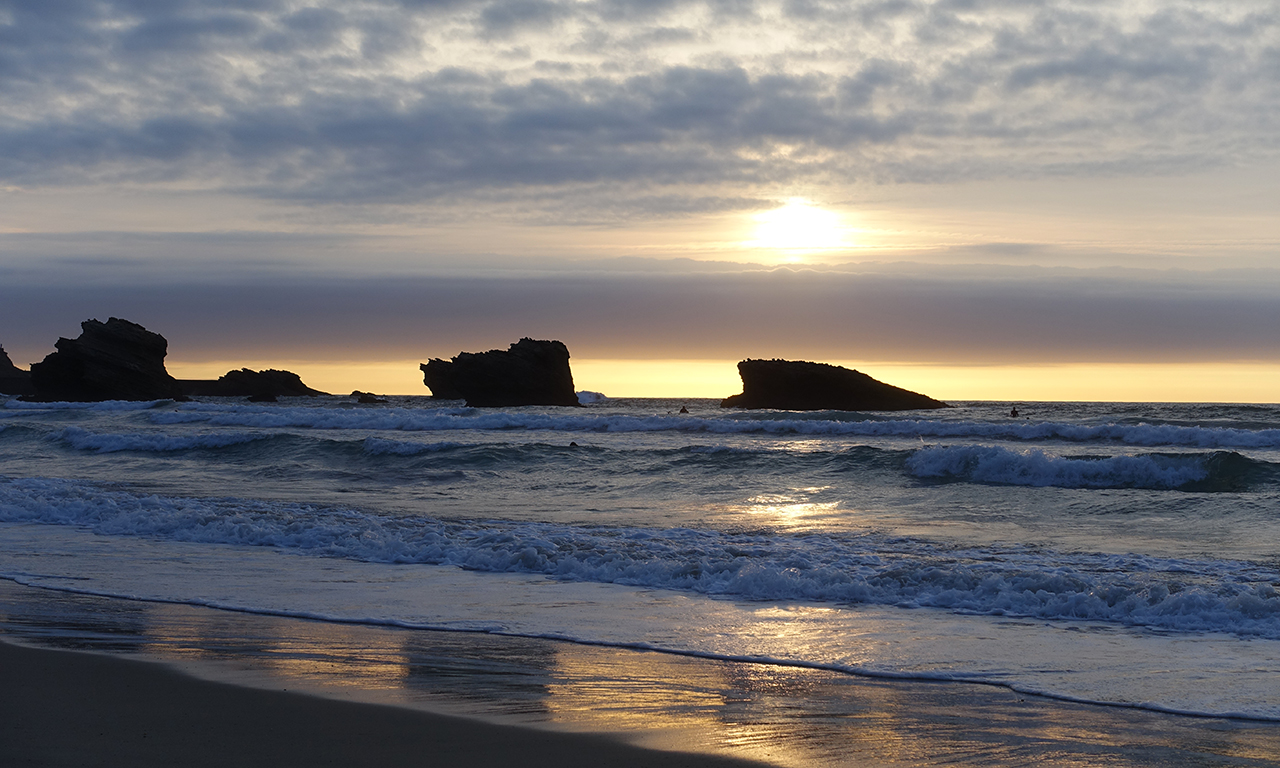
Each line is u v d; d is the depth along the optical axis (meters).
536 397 85.50
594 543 13.34
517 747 5.57
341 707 6.33
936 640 8.46
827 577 10.72
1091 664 7.64
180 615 9.39
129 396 94.75
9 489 19.25
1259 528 15.18
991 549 13.20
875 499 19.64
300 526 14.70
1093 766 5.39
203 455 30.06
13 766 5.02
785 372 73.56
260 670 7.30
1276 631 8.62
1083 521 16.31
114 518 15.98
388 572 11.88
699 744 5.69
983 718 6.29
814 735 5.89
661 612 9.62
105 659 7.53
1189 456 21.03
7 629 8.65
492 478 23.95
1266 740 5.84
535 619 9.30
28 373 148.00
